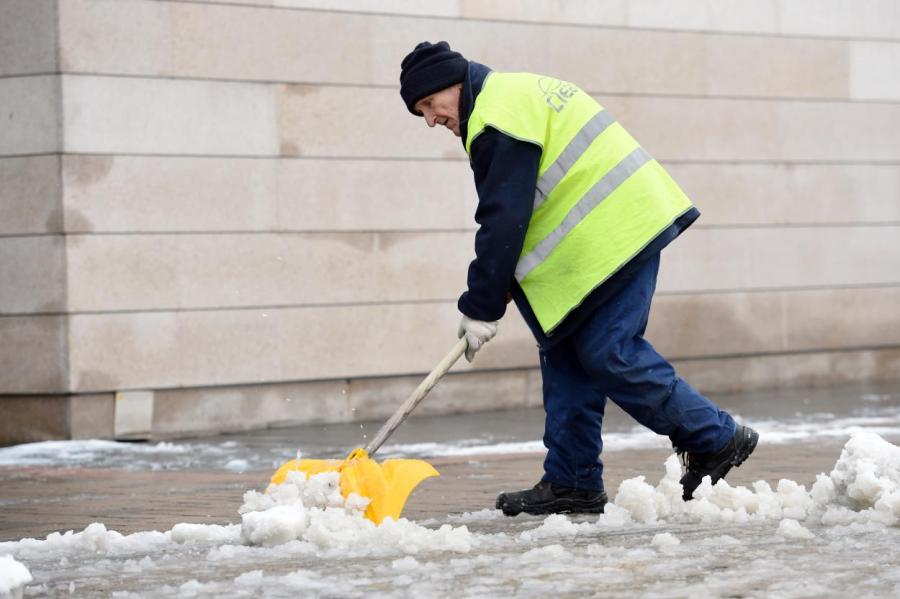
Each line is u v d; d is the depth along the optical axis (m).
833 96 33.06
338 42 27.62
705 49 31.52
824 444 20.38
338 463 12.99
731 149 31.84
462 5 28.81
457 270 28.81
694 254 31.47
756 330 32.16
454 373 28.84
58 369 25.17
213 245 26.39
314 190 27.38
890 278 33.72
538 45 29.59
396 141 28.19
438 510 14.52
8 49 25.45
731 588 8.91
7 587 8.62
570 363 13.83
